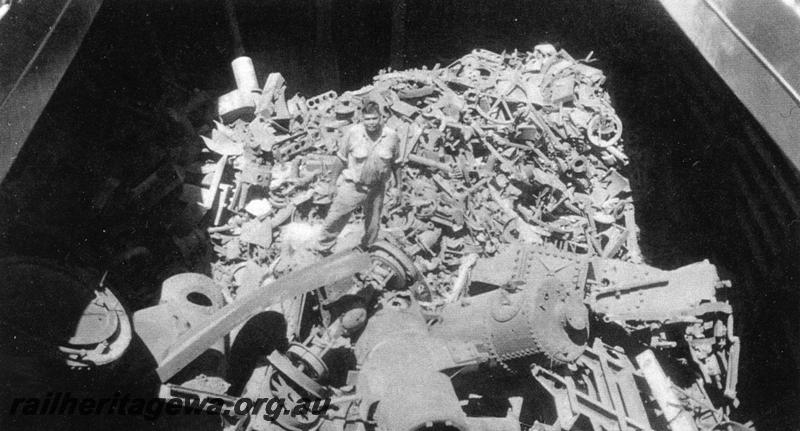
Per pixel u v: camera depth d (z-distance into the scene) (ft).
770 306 51.52
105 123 52.75
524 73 64.03
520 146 55.42
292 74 77.56
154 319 36.86
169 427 35.76
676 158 65.82
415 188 50.78
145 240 49.24
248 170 53.11
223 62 70.90
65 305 32.63
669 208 63.57
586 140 59.26
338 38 78.54
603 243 56.08
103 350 32.58
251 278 46.88
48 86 34.32
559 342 35.91
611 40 77.10
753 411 50.39
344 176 40.78
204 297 42.04
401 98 57.67
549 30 81.35
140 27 58.23
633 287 42.65
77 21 37.65
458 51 83.10
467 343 36.94
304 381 34.32
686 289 41.88
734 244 57.11
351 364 38.73
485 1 79.36
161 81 60.59
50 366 32.04
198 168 53.67
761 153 48.96
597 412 37.11
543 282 36.60
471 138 55.67
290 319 39.63
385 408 30.89
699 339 43.34
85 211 46.88
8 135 30.60
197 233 49.78
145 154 52.54
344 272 35.88
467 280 45.78
